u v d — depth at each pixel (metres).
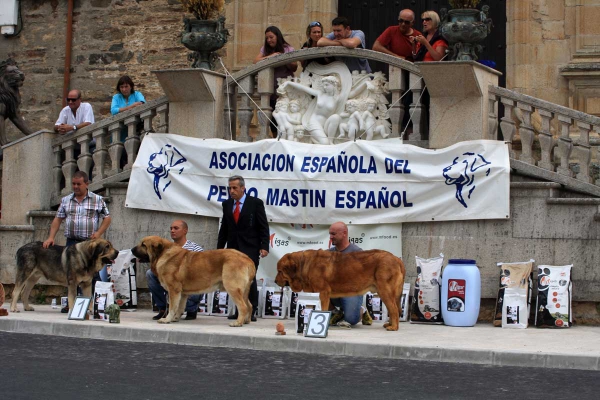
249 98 14.56
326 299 11.84
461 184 13.12
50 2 20.52
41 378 8.91
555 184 12.81
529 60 16.84
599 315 12.63
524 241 12.89
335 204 13.69
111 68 19.98
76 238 13.68
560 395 8.41
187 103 14.66
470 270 12.52
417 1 18.39
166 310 12.98
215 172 14.27
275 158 13.98
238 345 11.12
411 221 13.38
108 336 11.80
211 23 14.65
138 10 19.81
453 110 13.34
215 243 14.27
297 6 18.33
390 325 11.98
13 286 15.34
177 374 9.22
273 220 13.92
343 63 14.09
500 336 11.45
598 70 16.36
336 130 14.05
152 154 14.68
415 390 8.59
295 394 8.34
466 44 13.30
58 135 15.54
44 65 20.55
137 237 14.73
